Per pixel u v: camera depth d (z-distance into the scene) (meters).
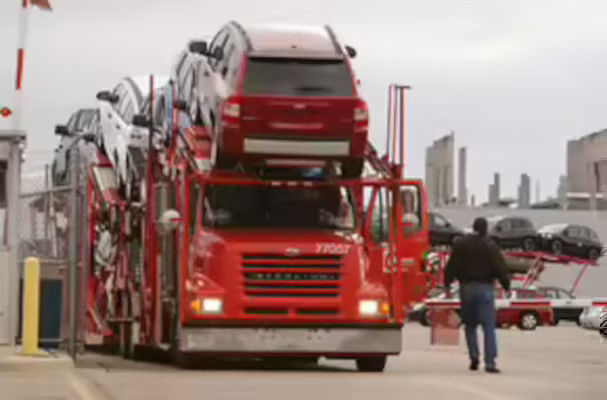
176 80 24.75
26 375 19.22
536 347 33.78
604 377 20.62
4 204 24.14
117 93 28.20
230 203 21.72
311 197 22.12
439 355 28.66
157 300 22.86
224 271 21.11
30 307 21.31
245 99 21.33
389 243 22.19
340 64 22.16
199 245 21.30
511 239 80.75
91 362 22.98
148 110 25.52
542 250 80.94
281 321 21.20
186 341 21.00
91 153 28.33
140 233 24.39
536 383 18.89
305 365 24.52
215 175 21.55
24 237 27.02
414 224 22.33
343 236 21.88
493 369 21.69
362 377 19.67
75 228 22.70
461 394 16.56
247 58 21.84
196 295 21.00
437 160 130.62
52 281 24.55
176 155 21.89
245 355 21.28
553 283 89.69
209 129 22.11
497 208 101.81
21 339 24.59
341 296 21.41
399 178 22.34
